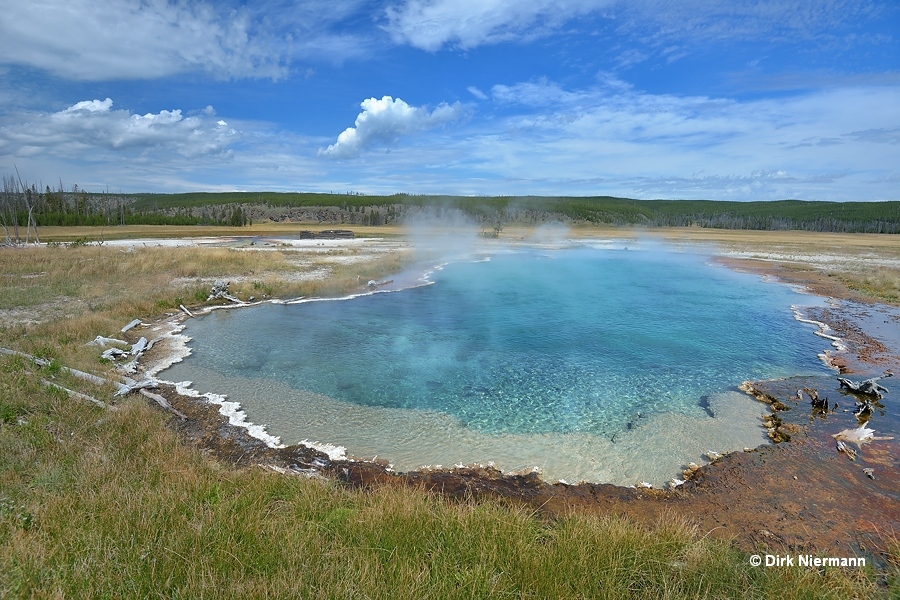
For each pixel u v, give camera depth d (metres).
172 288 17.23
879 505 5.34
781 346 11.73
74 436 5.89
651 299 17.66
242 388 8.82
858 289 19.94
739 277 23.69
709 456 6.50
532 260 31.03
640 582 3.59
